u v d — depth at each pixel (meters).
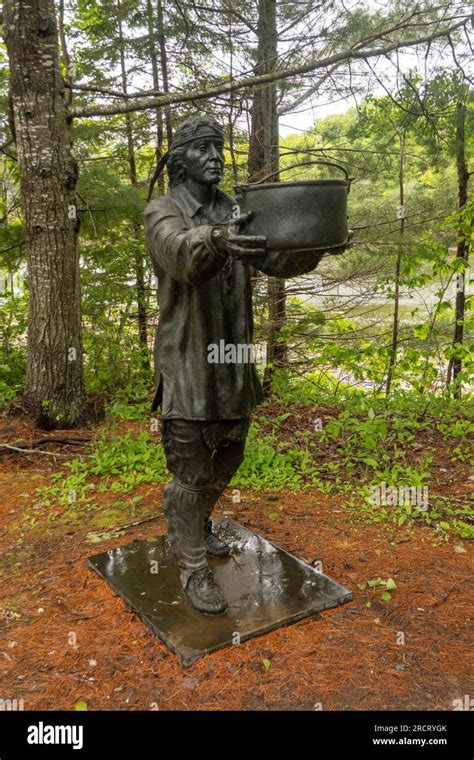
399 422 5.80
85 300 7.28
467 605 3.08
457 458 5.20
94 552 3.62
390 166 7.34
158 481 4.71
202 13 6.86
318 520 4.07
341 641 2.77
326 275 7.06
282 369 7.50
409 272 6.82
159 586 3.13
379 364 7.39
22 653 2.71
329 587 3.12
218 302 2.63
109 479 4.79
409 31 5.82
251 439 5.44
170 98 5.51
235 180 7.23
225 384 2.70
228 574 3.23
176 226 2.39
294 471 4.94
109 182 6.60
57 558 3.57
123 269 7.32
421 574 3.37
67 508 4.29
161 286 2.70
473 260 8.44
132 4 7.20
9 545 3.77
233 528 3.79
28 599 3.14
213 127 2.59
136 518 4.10
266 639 2.76
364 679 2.54
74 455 5.23
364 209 7.05
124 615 2.96
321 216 2.10
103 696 2.46
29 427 5.77
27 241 5.70
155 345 2.84
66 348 5.80
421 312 8.72
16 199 7.27
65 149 5.57
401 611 3.01
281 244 2.10
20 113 5.40
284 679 2.53
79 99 7.58
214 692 2.47
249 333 2.77
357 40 5.92
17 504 4.38
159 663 2.62
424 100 6.27
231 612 2.89
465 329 7.49
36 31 5.25
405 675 2.57
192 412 2.64
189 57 7.51
